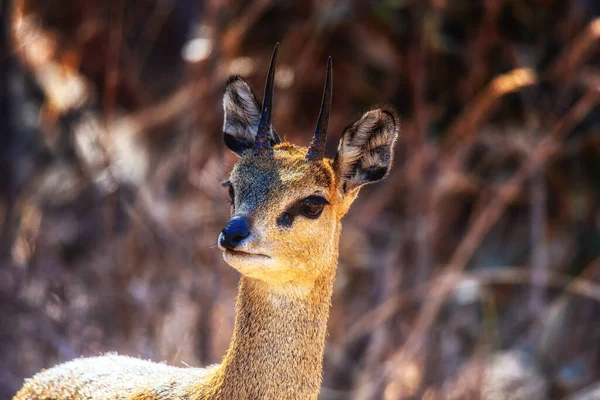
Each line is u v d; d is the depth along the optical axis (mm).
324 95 7250
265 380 6992
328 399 12367
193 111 13562
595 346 12914
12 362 11781
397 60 14055
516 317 13539
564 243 13906
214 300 12133
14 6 14727
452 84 14008
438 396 12047
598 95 13000
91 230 13836
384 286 13117
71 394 7656
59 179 14398
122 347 11711
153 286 12367
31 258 12797
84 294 12258
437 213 13445
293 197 6977
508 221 14211
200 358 11727
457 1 13742
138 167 14383
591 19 13477
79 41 15430
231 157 13055
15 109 14867
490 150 13953
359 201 14570
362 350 13125
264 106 7344
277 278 6941
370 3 13500
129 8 16484
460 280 12562
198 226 12930
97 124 15008
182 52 15406
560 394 12469
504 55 13727
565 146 13672
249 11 13586
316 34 13445
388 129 7809
